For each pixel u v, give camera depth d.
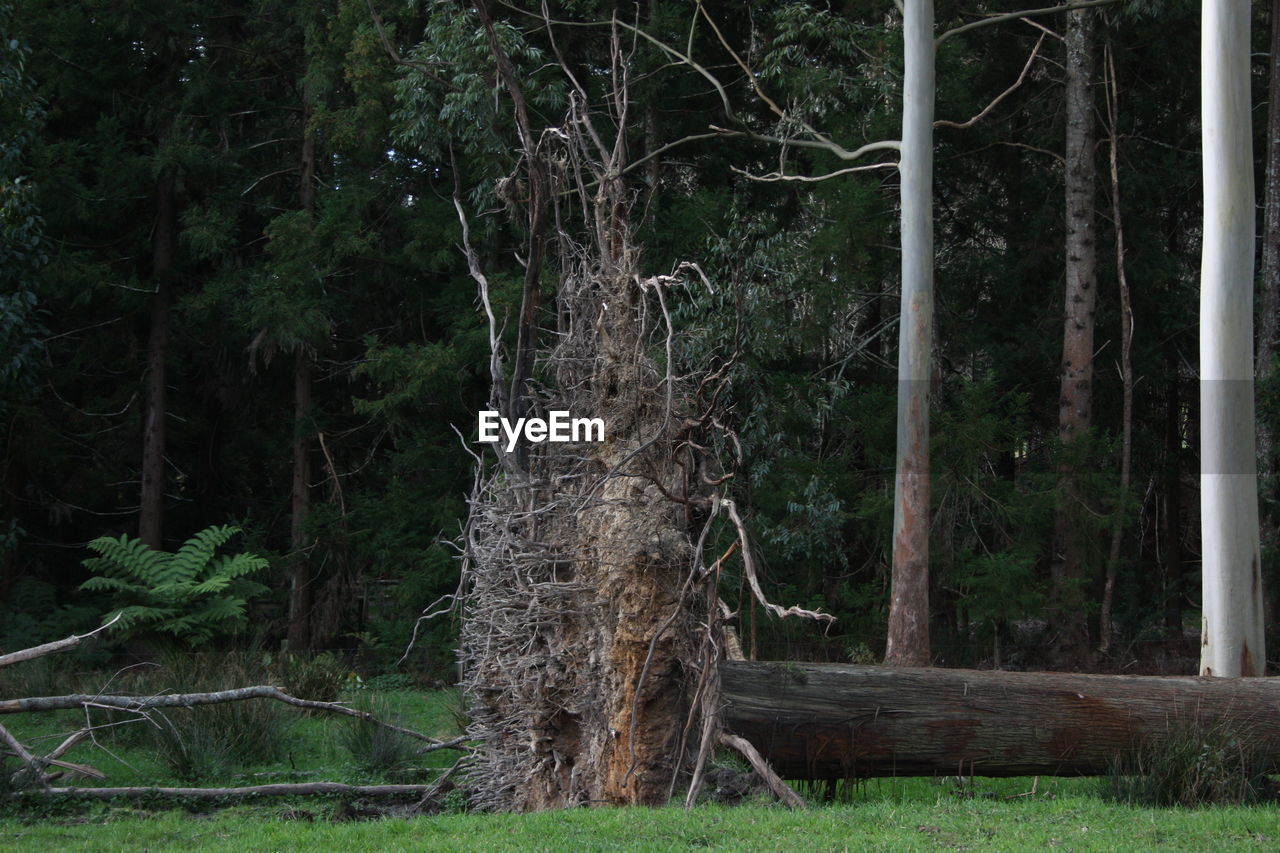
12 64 15.84
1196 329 20.42
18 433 19.00
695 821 6.55
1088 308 17.61
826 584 17.91
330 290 21.38
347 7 19.42
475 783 8.56
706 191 18.77
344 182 20.81
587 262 9.12
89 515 22.56
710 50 20.19
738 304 8.59
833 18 18.23
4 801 8.07
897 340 20.28
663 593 7.82
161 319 21.27
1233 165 10.46
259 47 21.69
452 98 16.92
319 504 20.48
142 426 22.06
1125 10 17.80
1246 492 10.18
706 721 7.43
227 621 17.30
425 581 18.44
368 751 10.05
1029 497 16.83
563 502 8.27
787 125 17.64
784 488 16.92
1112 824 6.56
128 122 21.31
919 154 13.61
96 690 12.95
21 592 18.66
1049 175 20.50
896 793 8.50
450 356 18.73
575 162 9.70
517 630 8.18
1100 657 17.17
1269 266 18.12
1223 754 7.58
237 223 22.19
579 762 7.84
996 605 15.72
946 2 18.94
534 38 19.78
